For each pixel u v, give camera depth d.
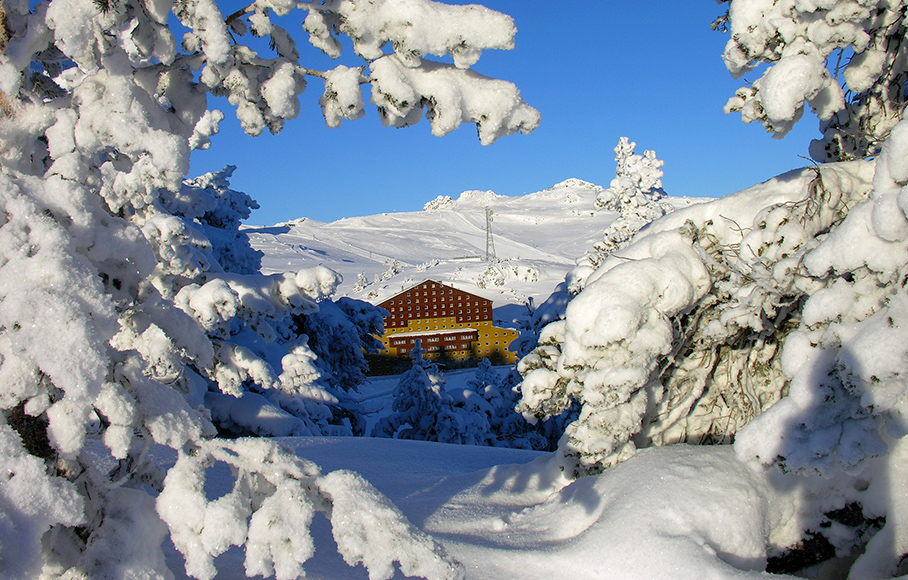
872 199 4.23
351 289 89.50
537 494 6.07
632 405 5.56
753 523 4.63
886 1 5.38
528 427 17.88
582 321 5.29
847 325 4.15
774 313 5.29
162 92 3.37
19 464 2.19
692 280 5.53
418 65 3.08
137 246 2.92
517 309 68.50
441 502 5.96
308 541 2.41
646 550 4.26
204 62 3.31
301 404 13.09
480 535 5.12
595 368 5.32
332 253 134.50
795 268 4.94
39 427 2.44
